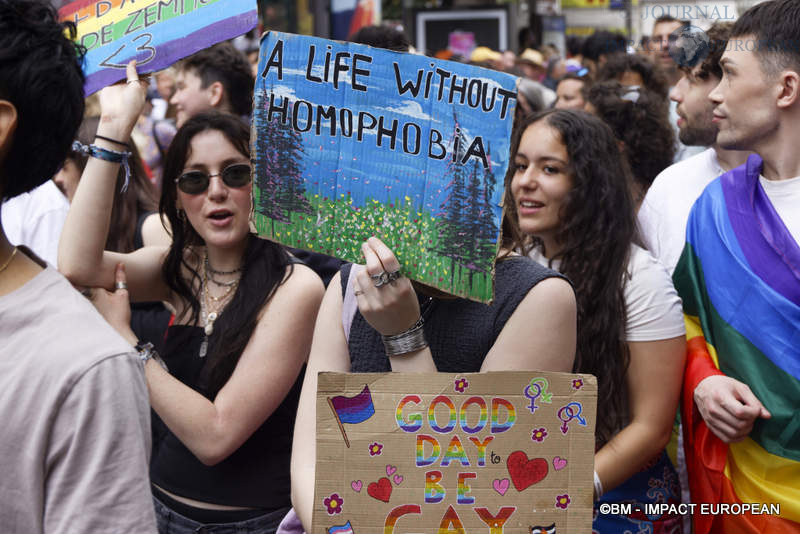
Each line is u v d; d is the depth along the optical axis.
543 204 2.37
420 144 1.54
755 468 2.24
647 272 2.30
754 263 2.28
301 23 7.48
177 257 2.38
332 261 3.05
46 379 1.18
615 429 2.31
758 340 2.24
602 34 6.18
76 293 1.29
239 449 2.24
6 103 1.25
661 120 3.60
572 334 1.68
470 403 1.50
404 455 1.50
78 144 2.27
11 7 1.27
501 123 1.51
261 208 1.58
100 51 2.08
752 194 2.33
